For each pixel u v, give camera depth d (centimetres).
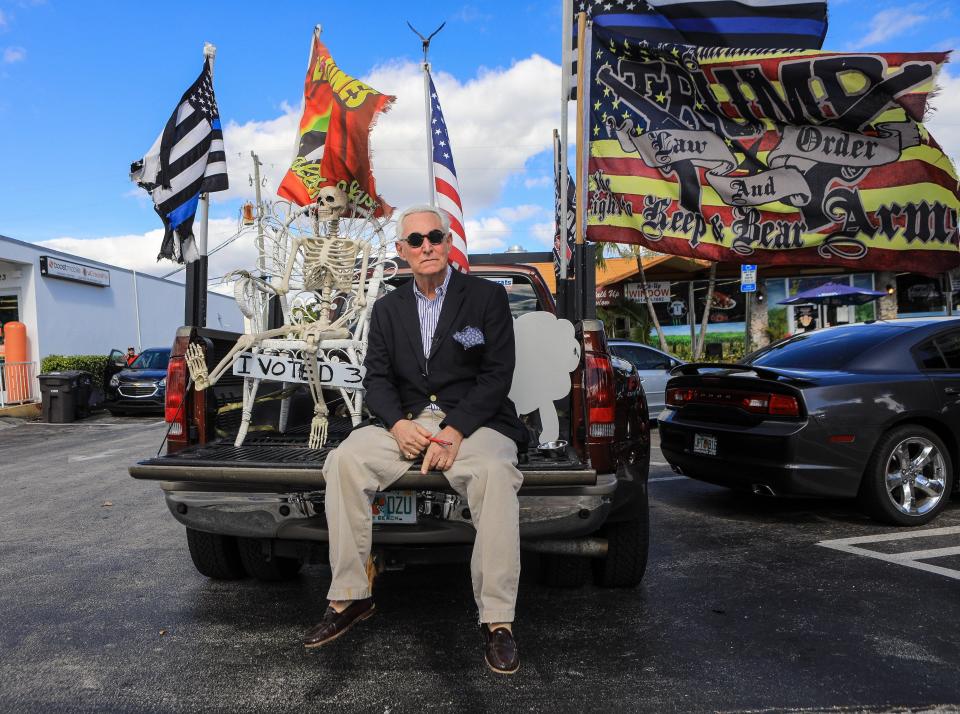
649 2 443
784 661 280
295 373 337
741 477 503
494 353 296
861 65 399
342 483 269
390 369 307
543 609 343
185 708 249
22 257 1792
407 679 269
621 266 2236
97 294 2161
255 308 400
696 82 426
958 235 402
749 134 425
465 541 284
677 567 407
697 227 434
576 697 253
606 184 444
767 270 2116
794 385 480
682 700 250
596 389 314
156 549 466
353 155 392
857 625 316
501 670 245
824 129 416
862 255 416
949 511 537
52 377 1463
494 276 480
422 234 301
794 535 473
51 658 292
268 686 265
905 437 489
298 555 325
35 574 412
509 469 268
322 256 377
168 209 427
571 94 483
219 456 308
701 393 545
